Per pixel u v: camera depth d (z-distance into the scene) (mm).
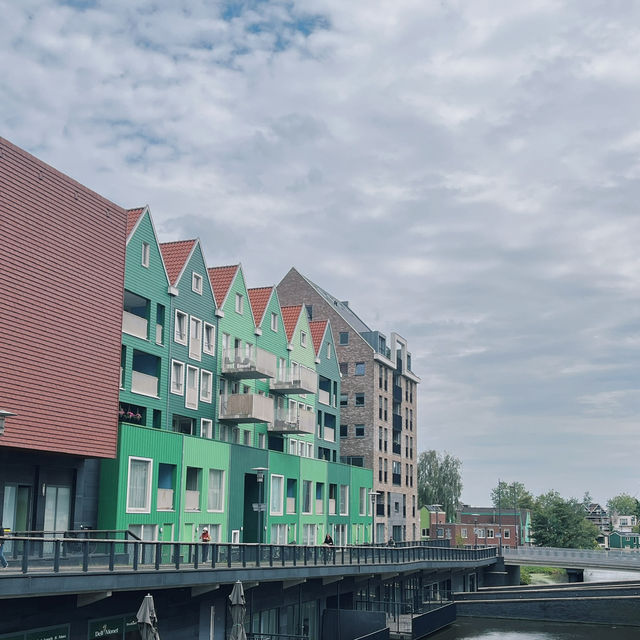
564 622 50312
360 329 72625
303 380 49219
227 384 43875
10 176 25688
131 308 37281
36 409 26312
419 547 49656
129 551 22875
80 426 28516
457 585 63469
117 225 31672
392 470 70688
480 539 127438
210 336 42219
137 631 25609
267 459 44531
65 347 27984
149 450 33125
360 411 67188
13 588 18766
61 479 29141
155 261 36562
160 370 36688
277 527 45969
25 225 26281
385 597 48812
